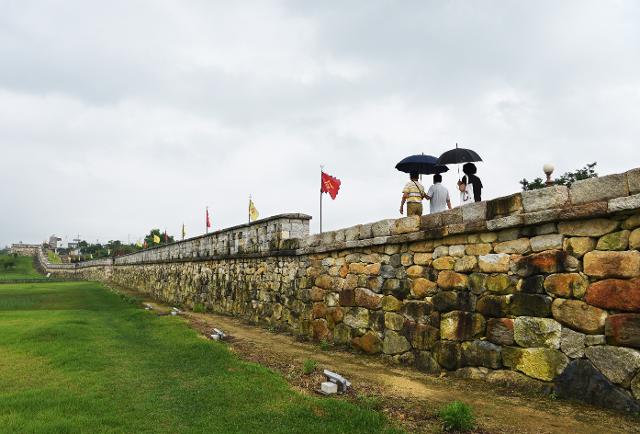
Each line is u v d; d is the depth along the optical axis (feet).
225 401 21.43
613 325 19.07
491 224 24.64
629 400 18.29
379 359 32.58
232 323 55.77
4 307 77.20
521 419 18.24
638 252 18.56
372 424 17.79
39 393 23.25
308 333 43.68
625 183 19.02
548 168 23.02
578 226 20.89
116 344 37.73
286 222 50.96
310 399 21.01
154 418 19.57
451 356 26.86
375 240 34.30
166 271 103.65
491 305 24.70
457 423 17.16
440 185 35.35
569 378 20.48
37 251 343.26
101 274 202.80
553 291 21.61
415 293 30.48
